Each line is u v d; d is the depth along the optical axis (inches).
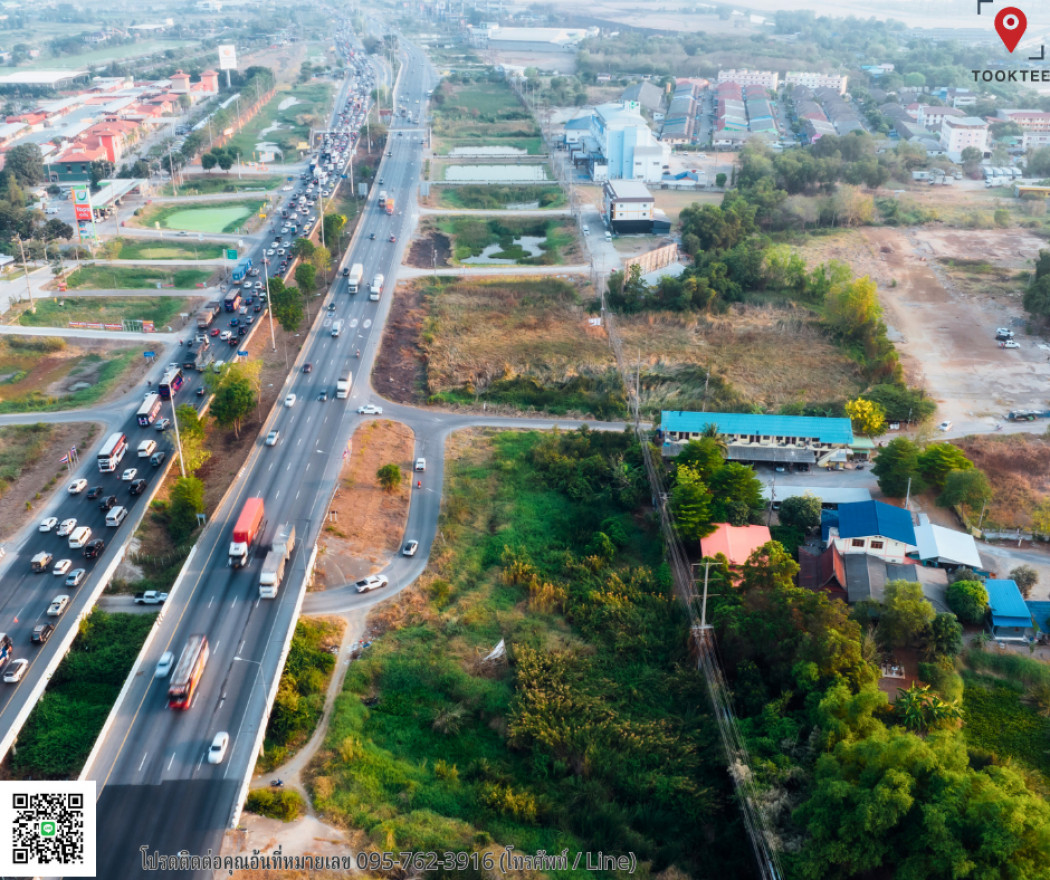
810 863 3631.9
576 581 5713.6
